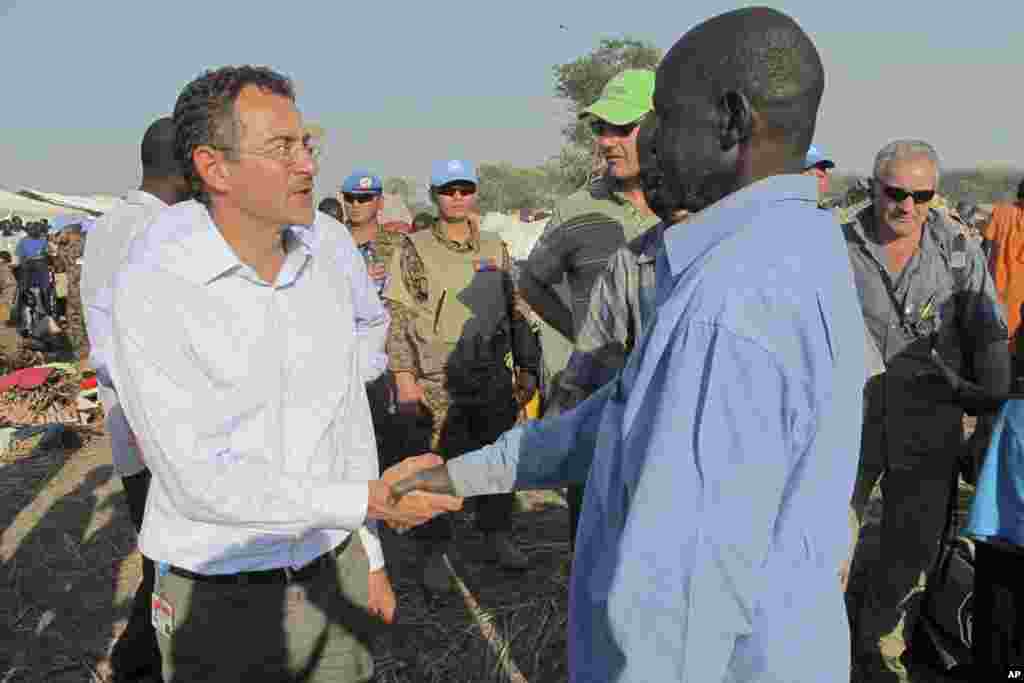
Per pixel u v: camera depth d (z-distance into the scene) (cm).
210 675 213
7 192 2414
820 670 137
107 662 372
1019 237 623
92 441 738
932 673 359
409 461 209
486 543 466
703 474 126
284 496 196
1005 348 331
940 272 331
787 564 135
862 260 340
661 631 126
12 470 657
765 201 140
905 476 344
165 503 207
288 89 200
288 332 208
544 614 410
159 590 215
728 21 143
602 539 144
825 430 134
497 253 457
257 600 210
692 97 144
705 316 129
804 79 140
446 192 441
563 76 3859
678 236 146
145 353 190
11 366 1136
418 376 450
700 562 125
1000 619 291
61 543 507
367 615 238
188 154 194
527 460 192
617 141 320
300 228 212
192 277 193
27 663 373
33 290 1421
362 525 220
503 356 457
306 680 224
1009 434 284
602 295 273
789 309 129
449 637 393
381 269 554
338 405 218
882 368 327
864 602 367
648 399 134
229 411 198
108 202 2638
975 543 297
